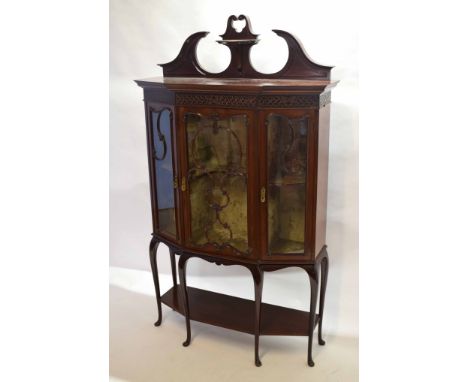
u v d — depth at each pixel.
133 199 3.10
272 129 2.05
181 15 2.64
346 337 2.63
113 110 2.95
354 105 2.39
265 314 2.52
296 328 2.38
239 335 2.69
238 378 2.33
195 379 2.33
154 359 2.49
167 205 2.41
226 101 2.06
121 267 3.27
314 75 2.20
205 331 2.73
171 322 2.82
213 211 2.24
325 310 2.72
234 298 2.73
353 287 2.62
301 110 2.01
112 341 2.64
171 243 2.43
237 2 2.49
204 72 2.40
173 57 2.72
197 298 2.72
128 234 3.19
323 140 2.15
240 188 2.15
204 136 2.15
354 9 2.29
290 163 2.08
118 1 2.74
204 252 2.31
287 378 2.32
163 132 2.29
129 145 2.99
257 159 2.07
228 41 2.24
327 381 2.29
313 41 2.38
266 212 2.13
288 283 2.77
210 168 2.19
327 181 2.32
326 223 2.58
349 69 2.35
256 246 2.18
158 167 2.39
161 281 3.16
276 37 2.45
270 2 2.42
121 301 3.01
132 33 2.77
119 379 2.33
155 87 2.23
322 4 2.33
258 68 2.52
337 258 2.62
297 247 2.19
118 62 2.85
